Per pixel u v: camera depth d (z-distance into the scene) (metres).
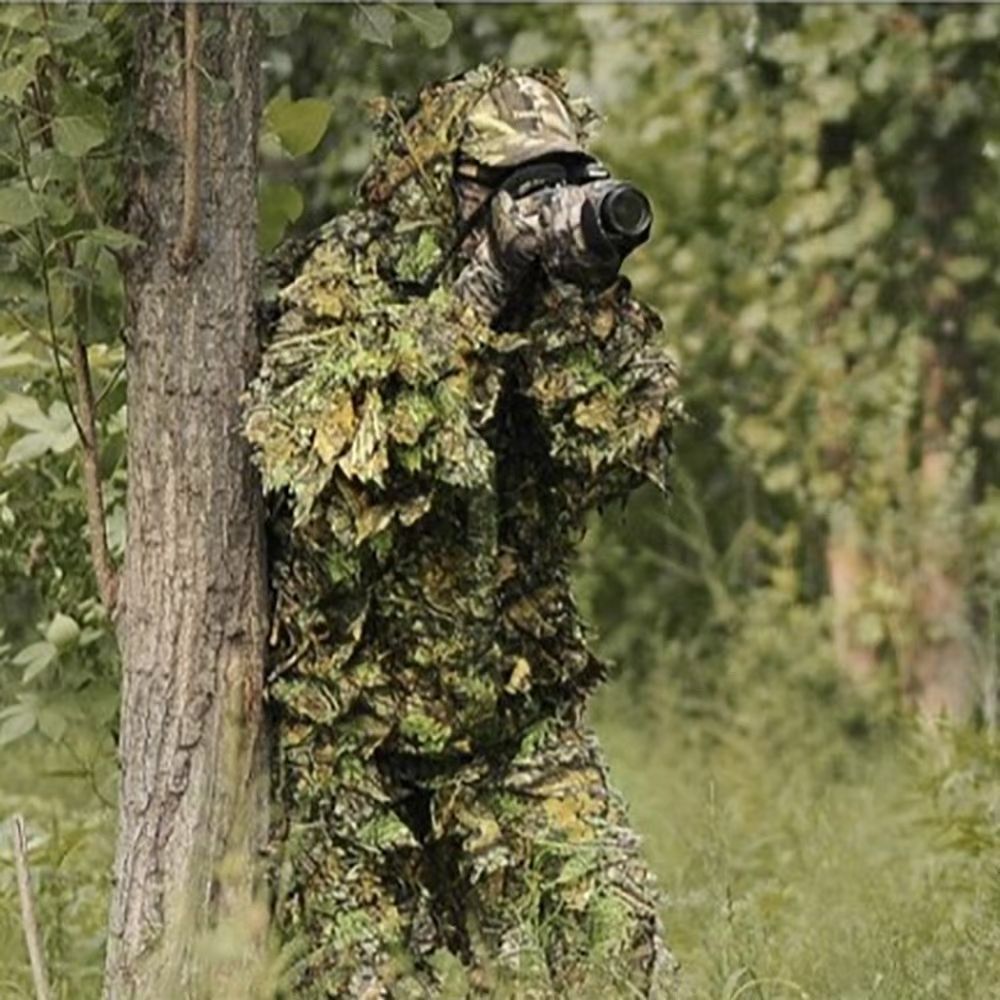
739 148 20.80
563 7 21.73
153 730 9.56
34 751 15.62
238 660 9.54
